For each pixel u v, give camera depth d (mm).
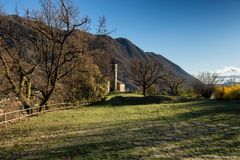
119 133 20375
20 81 36781
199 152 14453
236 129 19406
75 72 42281
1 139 20688
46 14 37938
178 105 39094
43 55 38750
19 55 36844
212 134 18344
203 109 32031
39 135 21516
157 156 13938
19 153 15883
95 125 25078
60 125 26250
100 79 56781
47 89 39594
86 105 50938
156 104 43594
